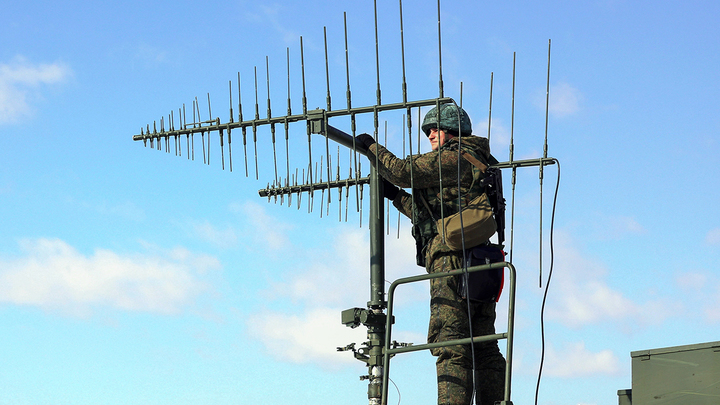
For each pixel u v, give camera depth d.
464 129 6.87
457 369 6.29
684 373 5.30
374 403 6.61
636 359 5.53
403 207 7.27
